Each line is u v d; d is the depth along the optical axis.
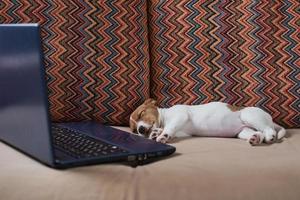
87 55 1.43
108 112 1.46
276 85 1.46
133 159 1.03
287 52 1.46
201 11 1.49
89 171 0.97
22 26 0.90
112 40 1.46
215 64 1.47
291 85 1.46
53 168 0.97
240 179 0.96
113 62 1.46
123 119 1.48
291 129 1.46
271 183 0.95
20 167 0.99
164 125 1.40
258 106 1.46
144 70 1.50
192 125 1.41
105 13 1.46
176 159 1.07
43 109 0.92
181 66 1.49
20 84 0.97
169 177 0.95
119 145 1.11
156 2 1.54
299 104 1.46
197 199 0.92
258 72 1.46
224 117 1.39
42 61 0.89
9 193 0.92
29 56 0.91
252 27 1.47
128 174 0.96
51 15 1.42
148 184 0.93
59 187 0.92
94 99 1.44
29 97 0.95
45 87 0.90
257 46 1.46
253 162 1.04
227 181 0.95
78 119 1.45
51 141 0.94
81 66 1.43
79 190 0.91
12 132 1.10
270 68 1.46
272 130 1.31
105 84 1.45
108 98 1.45
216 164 1.02
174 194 0.92
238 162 1.04
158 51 1.52
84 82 1.43
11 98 1.04
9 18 1.40
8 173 0.96
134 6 1.51
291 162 1.04
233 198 0.93
